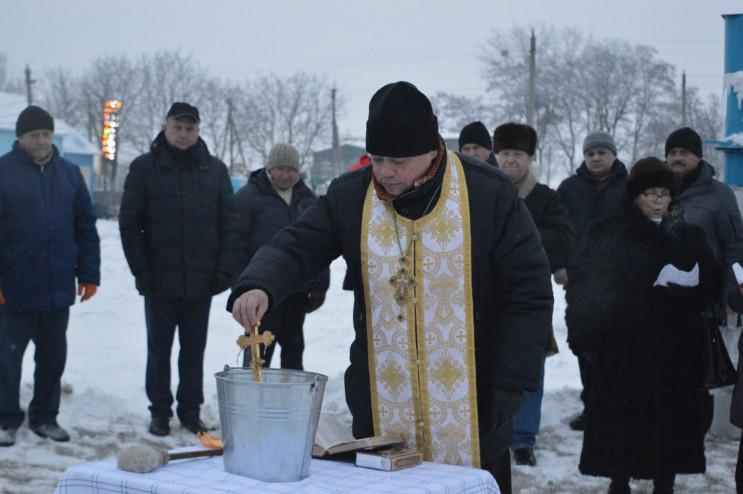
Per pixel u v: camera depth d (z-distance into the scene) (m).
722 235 5.43
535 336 2.45
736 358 5.57
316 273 2.56
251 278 2.33
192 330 5.60
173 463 2.11
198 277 5.46
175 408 6.25
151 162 5.46
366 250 2.45
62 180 5.24
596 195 5.92
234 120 57.00
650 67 39.62
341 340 10.06
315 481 1.98
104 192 37.94
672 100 39.59
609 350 3.97
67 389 6.24
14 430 5.14
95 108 57.28
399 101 2.28
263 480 1.96
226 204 5.63
